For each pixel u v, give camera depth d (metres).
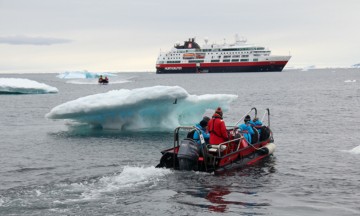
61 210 9.85
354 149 17.27
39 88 66.06
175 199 10.71
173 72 172.62
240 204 10.36
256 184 12.12
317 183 12.26
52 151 17.39
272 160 15.38
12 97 59.91
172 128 23.61
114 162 15.12
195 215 9.64
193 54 167.25
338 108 38.22
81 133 22.44
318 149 17.75
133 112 23.27
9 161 15.45
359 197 10.88
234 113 35.03
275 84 100.81
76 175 13.18
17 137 21.53
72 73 150.62
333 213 9.69
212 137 13.74
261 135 16.67
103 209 9.96
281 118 30.80
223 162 13.42
